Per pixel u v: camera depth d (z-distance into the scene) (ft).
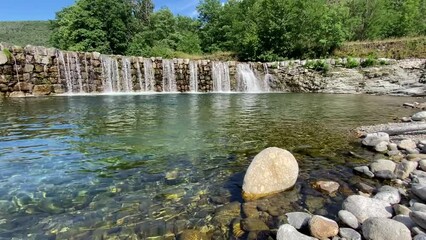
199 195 11.02
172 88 64.64
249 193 11.02
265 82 72.43
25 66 46.65
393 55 71.72
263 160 11.58
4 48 44.45
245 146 18.04
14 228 8.61
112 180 12.45
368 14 100.73
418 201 9.96
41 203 10.25
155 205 10.17
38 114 28.99
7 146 17.37
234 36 98.58
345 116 30.27
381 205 9.32
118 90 58.75
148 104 39.34
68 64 52.08
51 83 50.16
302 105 40.16
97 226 8.75
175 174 13.23
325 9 85.35
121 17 124.67
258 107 37.63
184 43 130.31
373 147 17.56
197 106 37.96
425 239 7.04
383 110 34.88
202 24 155.74
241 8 123.85
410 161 13.38
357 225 8.41
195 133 21.58
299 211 9.71
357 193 11.15
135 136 20.36
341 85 64.85
